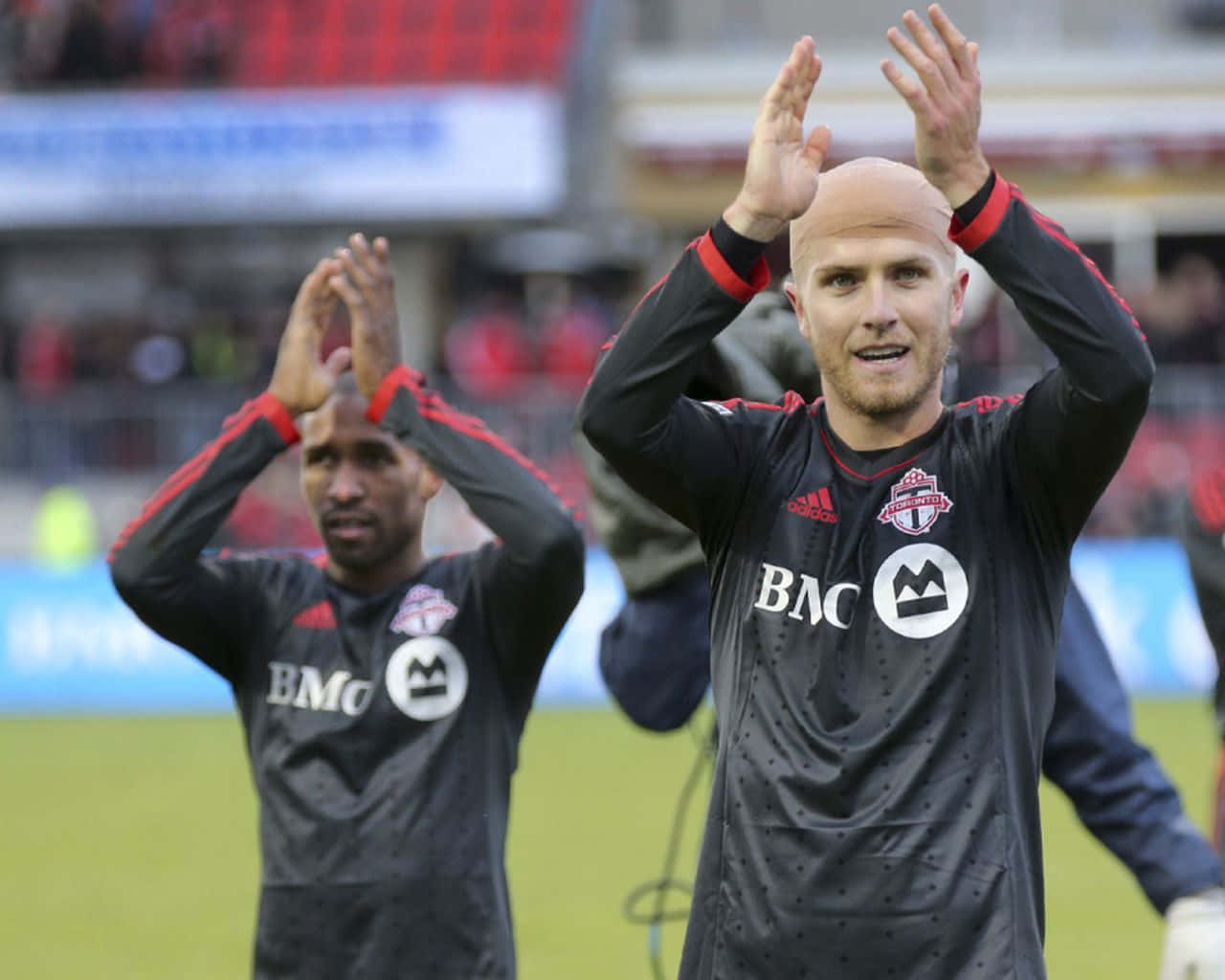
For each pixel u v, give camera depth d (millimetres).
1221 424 48969
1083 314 9055
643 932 22578
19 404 52281
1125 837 11781
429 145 59656
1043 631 9562
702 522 10000
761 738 9492
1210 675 44250
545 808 31016
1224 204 63281
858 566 9578
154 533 12312
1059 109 63625
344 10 65188
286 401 12531
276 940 11930
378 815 11852
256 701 12445
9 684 46594
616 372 9492
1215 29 66000
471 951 11797
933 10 9188
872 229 9336
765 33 66125
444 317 63188
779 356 13352
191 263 63469
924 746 9250
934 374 9531
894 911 9094
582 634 45562
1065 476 9367
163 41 61906
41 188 60094
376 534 12344
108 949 22094
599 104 62969
